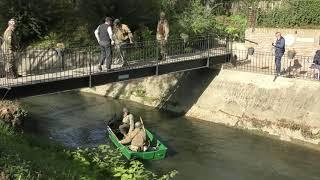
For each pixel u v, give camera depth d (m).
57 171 8.78
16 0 25.64
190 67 19.45
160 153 15.50
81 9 26.33
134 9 25.47
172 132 18.69
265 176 14.40
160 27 18.81
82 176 9.09
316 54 18.23
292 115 17.78
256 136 18.16
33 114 20.81
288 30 20.67
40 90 14.24
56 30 26.69
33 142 12.05
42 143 12.36
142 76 17.34
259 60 21.61
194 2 26.39
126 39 18.23
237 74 20.23
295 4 21.03
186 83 21.98
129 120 16.72
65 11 27.56
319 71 18.19
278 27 21.34
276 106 18.36
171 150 16.53
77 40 25.98
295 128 17.50
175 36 23.03
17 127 14.20
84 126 19.22
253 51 21.70
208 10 25.92
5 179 7.23
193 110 21.05
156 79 23.33
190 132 18.69
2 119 13.48
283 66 20.70
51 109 22.03
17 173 7.55
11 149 8.98
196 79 21.67
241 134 18.42
